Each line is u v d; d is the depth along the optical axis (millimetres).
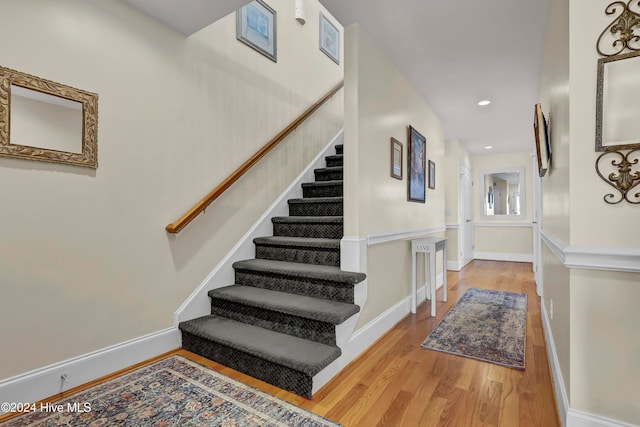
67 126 1648
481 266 5965
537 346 2328
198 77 2369
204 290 2379
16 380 1484
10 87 1457
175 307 2191
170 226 2104
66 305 1652
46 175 1583
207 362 2008
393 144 2789
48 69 1579
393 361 2092
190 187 2293
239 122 2732
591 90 1273
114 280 1851
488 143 5746
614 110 1229
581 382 1289
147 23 2025
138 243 1971
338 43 4348
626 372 1216
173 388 1707
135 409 1521
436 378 1874
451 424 1463
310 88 3750
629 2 1207
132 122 1937
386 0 1978
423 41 2453
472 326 2754
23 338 1512
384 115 2643
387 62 2682
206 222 2416
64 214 1646
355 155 2232
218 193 2373
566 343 1419
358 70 2238
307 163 3656
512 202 6664
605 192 1244
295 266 2443
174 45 2193
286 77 3354
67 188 1655
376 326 2455
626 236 1212
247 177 2803
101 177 1789
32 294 1537
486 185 6926
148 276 2025
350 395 1687
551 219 2047
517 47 2508
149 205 2031
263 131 3010
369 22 2219
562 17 1523
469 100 3611
